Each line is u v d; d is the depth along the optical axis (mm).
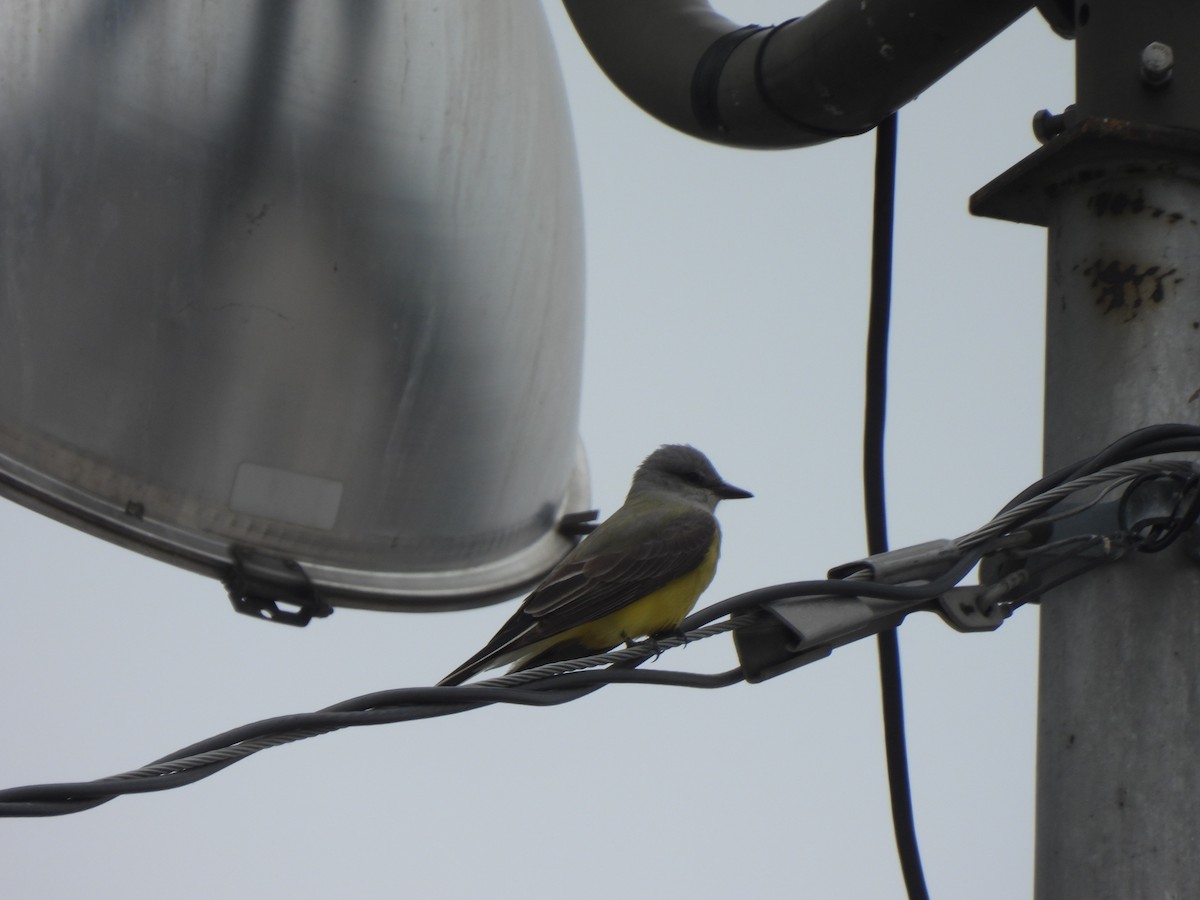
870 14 8445
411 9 7516
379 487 7355
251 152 7012
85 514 6906
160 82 6957
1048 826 7109
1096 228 7641
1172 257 7516
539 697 7039
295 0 7242
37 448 6855
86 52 6949
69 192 6859
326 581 7379
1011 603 7773
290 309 7031
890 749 8594
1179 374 7422
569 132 8539
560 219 8117
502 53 7891
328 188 7098
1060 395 7668
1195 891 6727
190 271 6914
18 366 6828
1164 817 6840
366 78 7285
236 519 7141
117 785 6215
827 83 8805
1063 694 7250
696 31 9711
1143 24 7723
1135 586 7254
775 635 7699
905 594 7590
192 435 6988
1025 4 8148
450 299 7371
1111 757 7000
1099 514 7352
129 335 6875
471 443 7586
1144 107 7652
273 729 6555
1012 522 7527
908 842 8516
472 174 7516
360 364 7176
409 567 7648
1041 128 8172
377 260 7172
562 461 8500
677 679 7488
